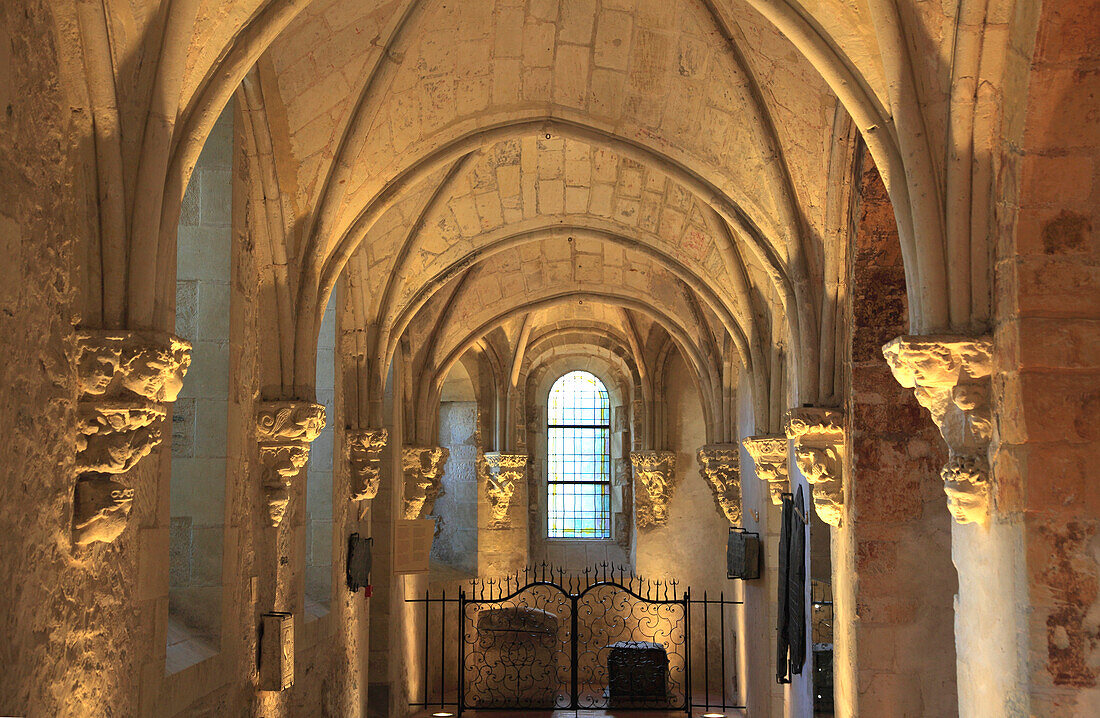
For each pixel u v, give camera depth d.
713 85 8.54
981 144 5.11
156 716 5.82
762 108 8.06
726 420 15.59
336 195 8.42
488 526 19.73
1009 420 4.82
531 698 16.98
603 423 21.22
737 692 16.19
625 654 16.73
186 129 5.46
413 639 16.14
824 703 9.80
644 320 19.30
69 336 4.73
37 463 4.38
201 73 5.49
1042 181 4.80
